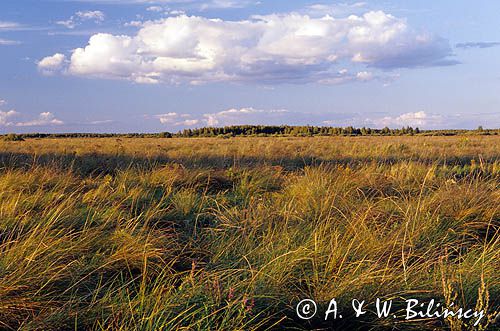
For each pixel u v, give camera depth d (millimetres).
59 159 12781
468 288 3879
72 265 4266
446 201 6395
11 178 8125
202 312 3465
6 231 5191
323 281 4023
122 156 14281
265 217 6016
